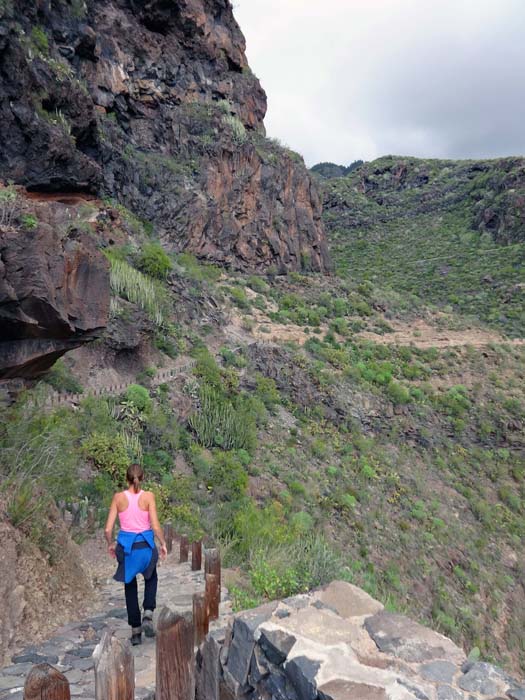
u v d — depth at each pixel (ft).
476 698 6.98
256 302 144.05
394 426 118.32
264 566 24.45
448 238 324.80
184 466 72.90
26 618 17.17
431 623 72.18
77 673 13.97
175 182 146.30
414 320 181.16
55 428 28.94
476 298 230.27
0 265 25.89
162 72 156.97
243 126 173.58
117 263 97.86
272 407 102.17
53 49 115.03
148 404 75.25
